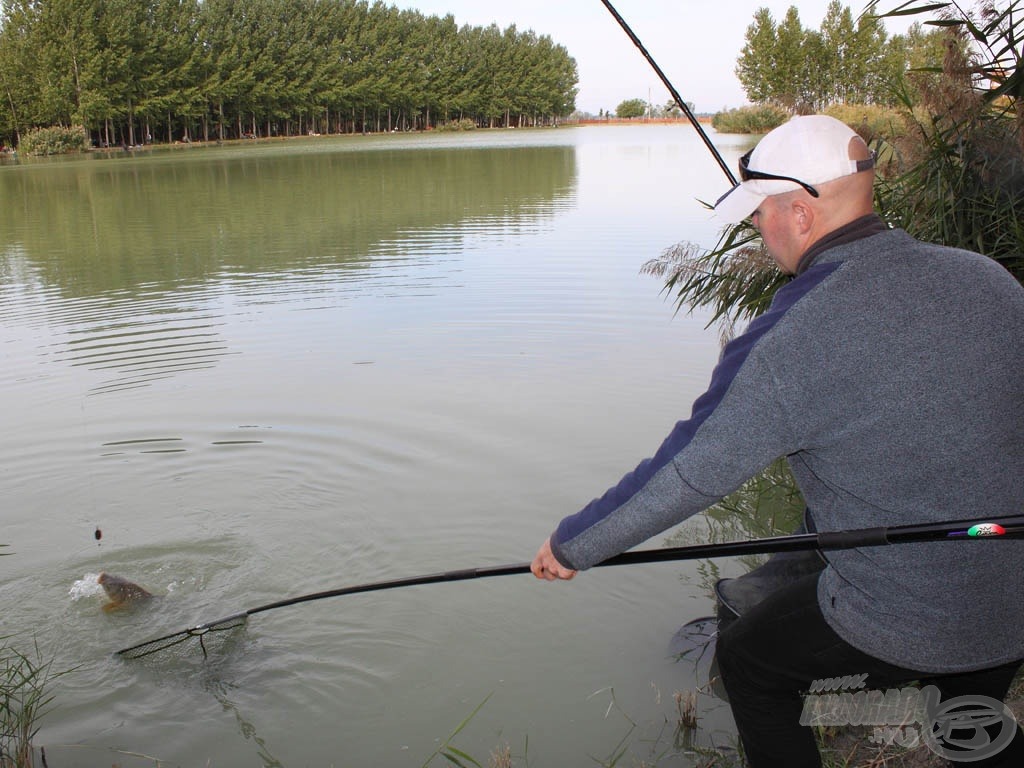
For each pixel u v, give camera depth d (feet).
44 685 12.56
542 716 11.43
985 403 5.92
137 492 18.79
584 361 26.18
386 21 283.38
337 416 22.30
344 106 274.57
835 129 6.57
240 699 12.14
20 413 23.06
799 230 6.61
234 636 13.64
